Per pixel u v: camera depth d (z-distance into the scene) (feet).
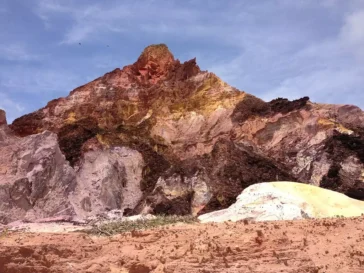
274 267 46.06
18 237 54.13
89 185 126.31
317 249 50.01
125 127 153.48
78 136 147.13
